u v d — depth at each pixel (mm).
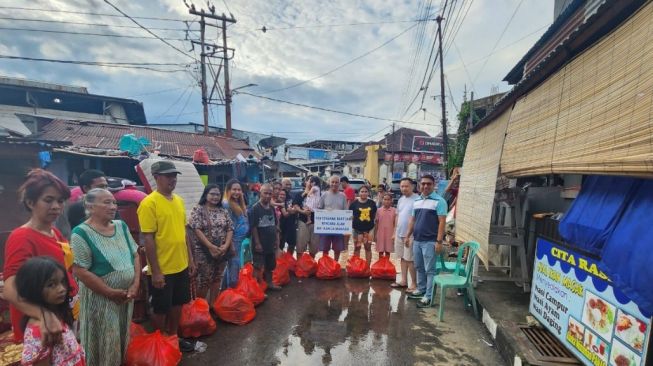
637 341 2146
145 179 4613
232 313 3975
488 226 4344
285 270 5504
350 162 33125
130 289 2650
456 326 4039
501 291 4516
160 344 2814
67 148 9539
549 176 4992
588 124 2541
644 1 2061
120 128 15859
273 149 22672
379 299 4906
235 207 4973
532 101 3705
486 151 5156
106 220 2582
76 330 3082
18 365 2838
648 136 1845
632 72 2092
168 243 3178
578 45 2766
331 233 5871
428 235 4660
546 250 3342
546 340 3111
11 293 1894
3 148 5883
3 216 5758
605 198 2570
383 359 3305
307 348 3492
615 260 2152
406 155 23281
